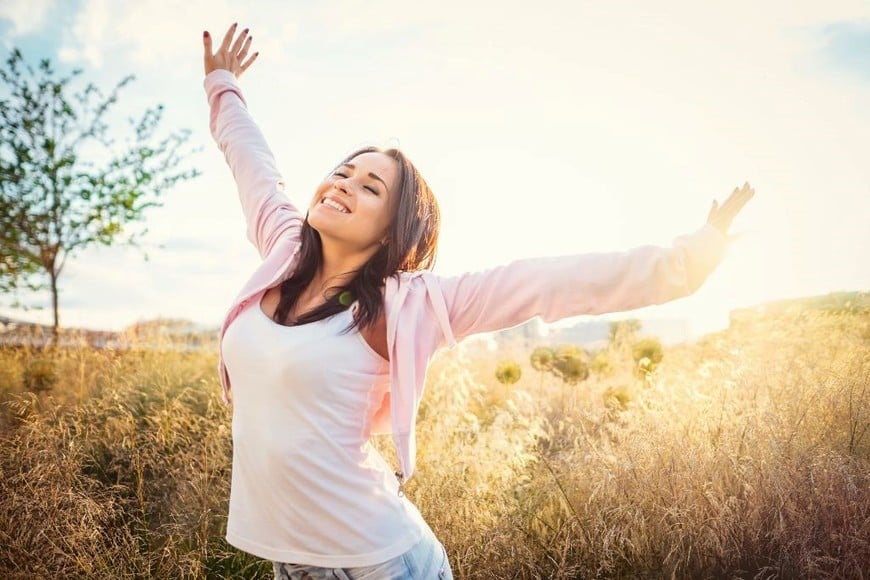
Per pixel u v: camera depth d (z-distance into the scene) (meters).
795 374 3.61
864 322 4.34
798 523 2.51
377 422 1.74
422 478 3.15
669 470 2.81
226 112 2.37
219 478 3.41
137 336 6.86
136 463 3.47
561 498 3.03
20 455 3.21
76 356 6.16
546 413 4.57
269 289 1.74
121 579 2.72
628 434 3.17
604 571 2.59
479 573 2.63
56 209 9.63
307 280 1.71
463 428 3.62
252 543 1.60
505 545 2.69
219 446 3.62
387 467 1.72
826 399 3.23
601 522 2.64
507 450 3.27
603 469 2.92
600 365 5.69
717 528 2.53
